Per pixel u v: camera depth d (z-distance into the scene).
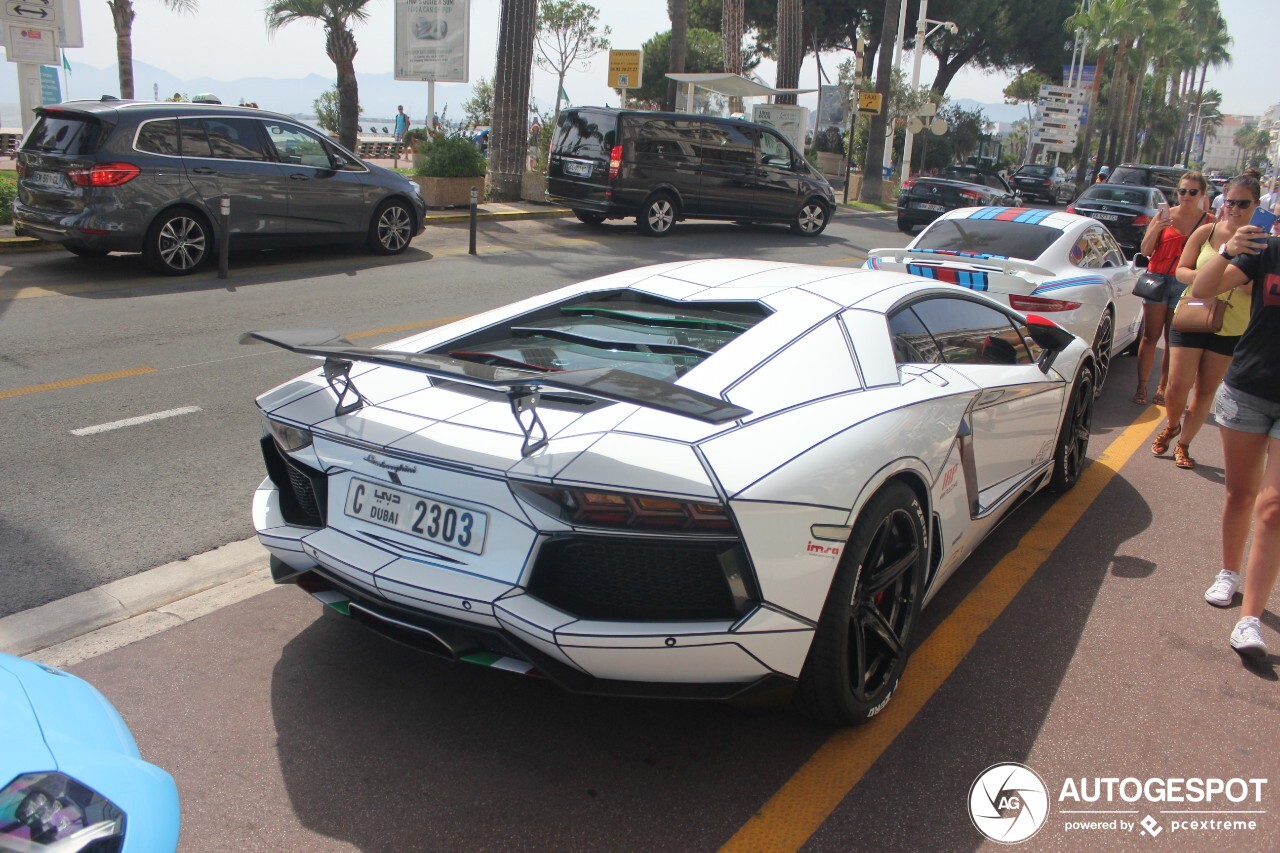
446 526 2.65
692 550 2.46
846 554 2.75
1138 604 4.02
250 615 3.74
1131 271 8.05
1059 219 7.66
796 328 3.22
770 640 2.55
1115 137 61.47
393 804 2.68
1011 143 80.94
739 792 2.77
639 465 2.47
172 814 1.73
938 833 2.62
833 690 2.83
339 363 2.89
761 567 2.49
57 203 10.12
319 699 3.17
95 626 3.61
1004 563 4.40
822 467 2.66
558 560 2.54
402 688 3.26
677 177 16.36
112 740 1.84
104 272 10.59
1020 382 4.13
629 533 2.44
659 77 48.44
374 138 36.38
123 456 5.36
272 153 11.37
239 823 2.58
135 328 8.24
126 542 4.32
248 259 12.02
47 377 6.76
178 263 10.65
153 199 10.23
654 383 2.37
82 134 10.00
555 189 16.67
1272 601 4.09
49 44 13.59
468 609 2.55
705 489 2.43
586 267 12.63
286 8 25.91
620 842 2.55
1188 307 5.52
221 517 4.63
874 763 2.91
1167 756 2.99
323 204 11.88
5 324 8.20
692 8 50.88
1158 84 80.31
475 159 17.47
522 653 2.56
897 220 21.73
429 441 2.71
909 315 3.68
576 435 2.63
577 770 2.85
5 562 4.07
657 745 2.98
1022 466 4.46
